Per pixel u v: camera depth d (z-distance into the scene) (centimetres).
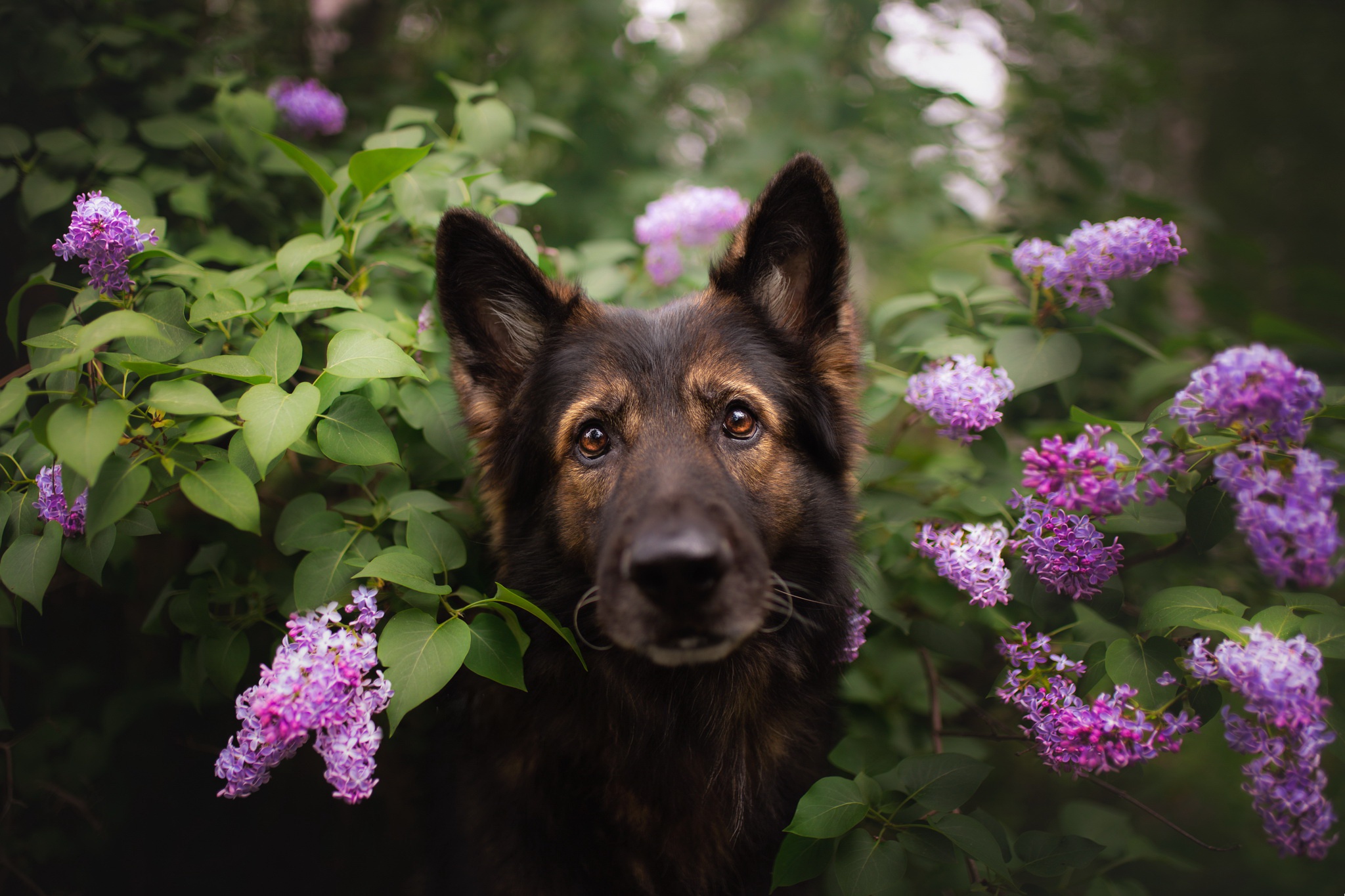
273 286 61
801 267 61
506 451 60
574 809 57
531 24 102
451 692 61
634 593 49
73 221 52
